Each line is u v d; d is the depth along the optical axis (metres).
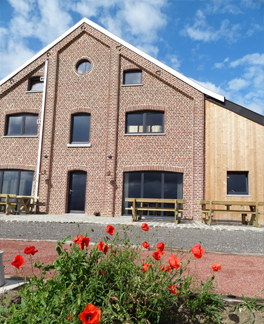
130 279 2.59
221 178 12.12
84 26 14.35
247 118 12.25
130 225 9.06
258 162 11.98
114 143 13.09
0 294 2.96
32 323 1.99
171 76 13.05
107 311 2.19
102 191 13.03
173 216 12.49
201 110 12.55
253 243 6.84
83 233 7.61
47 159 13.70
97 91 13.83
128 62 13.73
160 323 2.64
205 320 2.73
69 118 13.96
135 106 13.29
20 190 14.20
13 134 14.72
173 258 2.44
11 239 6.59
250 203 9.82
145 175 12.91
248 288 3.69
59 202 13.38
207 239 7.16
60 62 14.55
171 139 12.76
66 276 2.39
